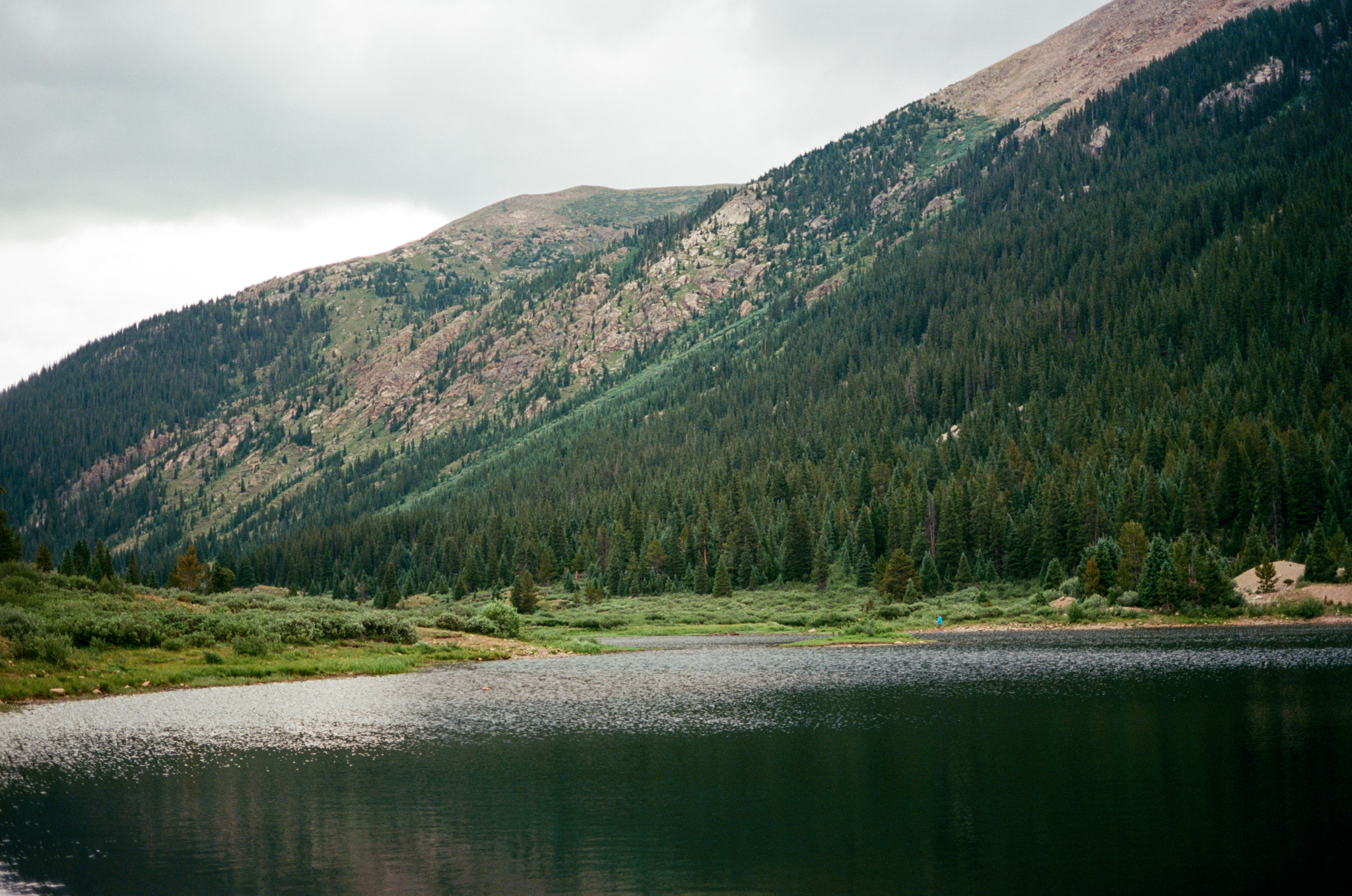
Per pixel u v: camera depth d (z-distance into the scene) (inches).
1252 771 1263.5
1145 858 930.7
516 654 3282.5
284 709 1968.5
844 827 1064.2
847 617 4675.2
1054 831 1027.9
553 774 1358.3
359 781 1323.8
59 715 1883.6
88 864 960.9
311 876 919.0
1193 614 4057.6
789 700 2068.2
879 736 1611.7
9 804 1192.8
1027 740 1534.2
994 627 4207.7
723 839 1025.5
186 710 1951.3
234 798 1220.5
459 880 906.7
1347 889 834.8
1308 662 2456.9
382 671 2682.1
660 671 2723.9
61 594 3250.5
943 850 969.5
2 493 4111.7
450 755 1496.1
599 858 968.9
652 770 1379.2
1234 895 825.5
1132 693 2007.9
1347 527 4426.7
